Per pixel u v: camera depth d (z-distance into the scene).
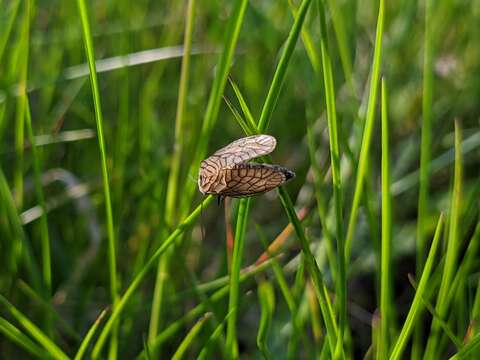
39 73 0.26
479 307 0.16
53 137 0.23
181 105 0.19
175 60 0.28
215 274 0.22
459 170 0.16
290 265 0.21
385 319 0.16
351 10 0.27
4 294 0.20
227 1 0.29
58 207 0.23
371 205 0.17
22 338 0.16
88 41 0.15
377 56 0.15
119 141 0.22
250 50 0.28
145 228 0.21
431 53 0.17
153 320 0.18
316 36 0.26
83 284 0.22
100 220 0.23
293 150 0.27
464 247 0.22
